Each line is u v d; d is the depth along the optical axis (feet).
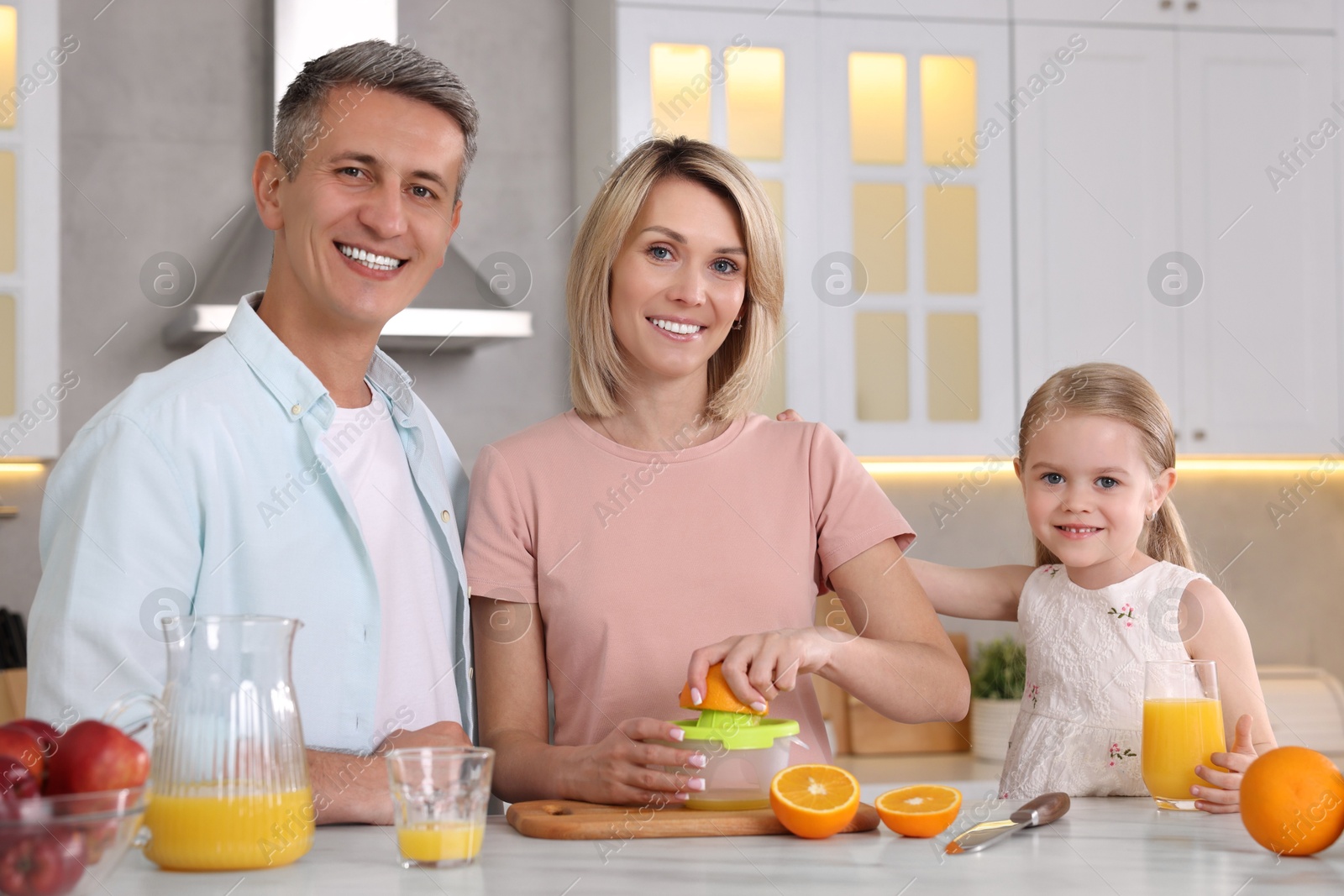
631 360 4.23
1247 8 9.35
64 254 8.87
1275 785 2.73
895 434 8.91
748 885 2.47
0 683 7.77
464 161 4.15
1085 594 4.98
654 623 3.99
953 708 3.89
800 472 4.24
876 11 8.83
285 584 3.73
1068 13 9.14
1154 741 3.60
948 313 9.02
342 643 3.79
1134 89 9.22
